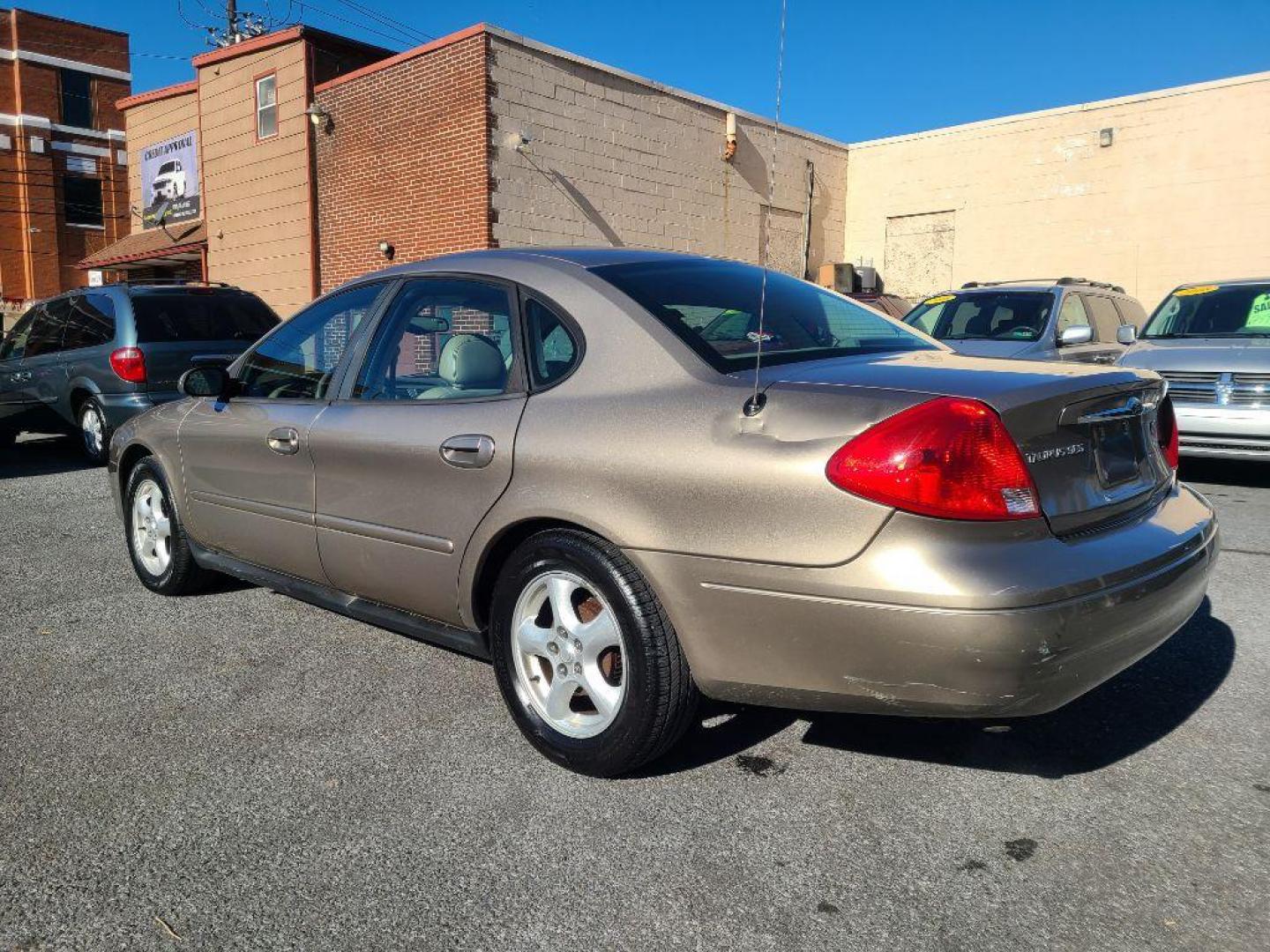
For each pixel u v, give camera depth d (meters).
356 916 2.34
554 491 2.91
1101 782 2.94
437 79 15.14
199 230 21.39
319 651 4.14
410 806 2.85
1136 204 17.62
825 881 2.46
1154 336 8.86
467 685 3.75
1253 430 7.30
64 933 2.29
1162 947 2.20
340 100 17.05
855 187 21.31
